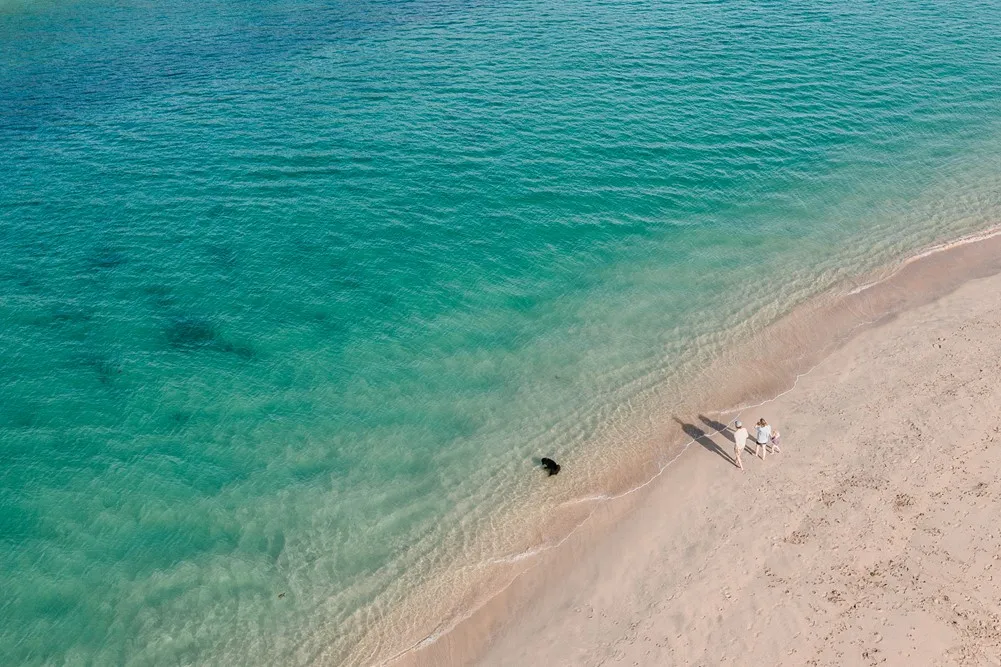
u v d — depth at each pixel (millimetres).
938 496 27297
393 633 24891
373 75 61562
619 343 36000
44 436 31094
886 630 23156
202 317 37250
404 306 38188
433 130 52688
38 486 29141
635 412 32438
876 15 73688
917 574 24672
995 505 26688
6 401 32500
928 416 30922
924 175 47844
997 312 36531
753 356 35094
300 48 68375
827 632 23312
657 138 51719
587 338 36344
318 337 36312
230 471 30047
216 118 55094
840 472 28844
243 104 57125
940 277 39438
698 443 30922
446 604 25734
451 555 27188
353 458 30688
